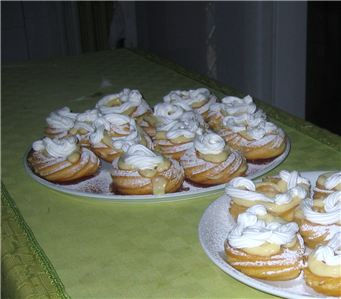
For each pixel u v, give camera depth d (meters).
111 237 1.18
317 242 1.08
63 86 2.43
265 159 1.52
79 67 2.74
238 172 1.38
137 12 4.01
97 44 4.69
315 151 1.59
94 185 1.43
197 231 1.17
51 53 4.66
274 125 1.58
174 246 1.12
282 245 1.01
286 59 2.76
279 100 2.86
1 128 1.94
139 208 1.30
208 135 1.41
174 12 3.54
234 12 2.89
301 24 2.70
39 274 1.03
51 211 1.31
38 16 4.50
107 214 1.28
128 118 1.63
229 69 3.12
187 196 1.30
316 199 1.16
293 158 1.55
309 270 0.96
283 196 1.15
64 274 1.04
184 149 1.52
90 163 1.47
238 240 1.01
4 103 2.23
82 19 4.55
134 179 1.32
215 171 1.36
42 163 1.46
